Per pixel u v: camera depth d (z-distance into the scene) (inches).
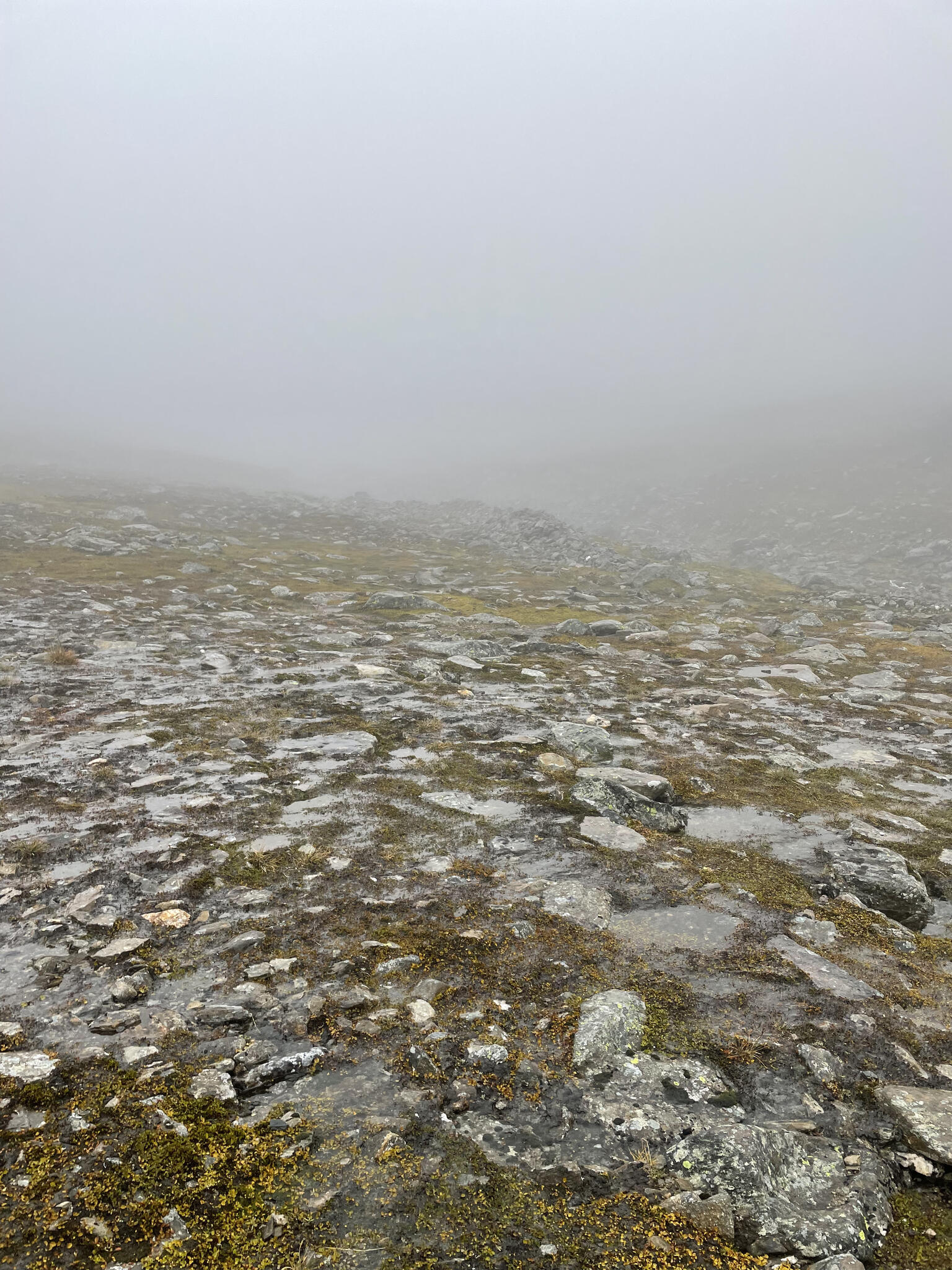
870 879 355.9
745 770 528.4
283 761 492.1
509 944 292.8
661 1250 167.0
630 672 846.5
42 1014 237.5
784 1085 224.8
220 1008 241.4
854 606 1521.9
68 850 353.7
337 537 2185.0
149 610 1027.3
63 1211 167.0
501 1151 194.2
